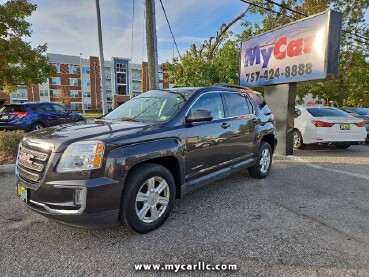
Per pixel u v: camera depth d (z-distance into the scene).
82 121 3.98
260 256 2.78
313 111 9.03
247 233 3.26
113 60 67.38
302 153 8.66
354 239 3.13
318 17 6.78
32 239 3.07
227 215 3.77
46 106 12.80
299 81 7.40
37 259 2.71
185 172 3.68
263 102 5.98
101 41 10.88
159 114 3.89
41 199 2.83
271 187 5.06
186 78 14.05
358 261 2.69
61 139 2.88
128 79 69.69
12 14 9.15
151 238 3.12
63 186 2.73
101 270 2.55
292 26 7.49
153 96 4.50
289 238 3.14
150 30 8.77
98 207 2.76
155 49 8.88
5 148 6.61
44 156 2.85
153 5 8.73
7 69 9.68
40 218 3.59
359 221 3.61
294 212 3.90
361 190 4.93
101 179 2.78
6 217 3.62
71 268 2.57
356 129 8.46
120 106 4.74
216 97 4.52
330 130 8.30
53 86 60.69
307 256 2.78
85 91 64.00
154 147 3.22
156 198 3.31
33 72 10.39
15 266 2.59
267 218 3.68
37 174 2.88
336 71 6.88
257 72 8.84
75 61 62.88
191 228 3.38
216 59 14.83
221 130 4.32
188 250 2.89
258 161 5.46
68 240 3.06
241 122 4.86
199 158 3.90
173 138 3.49
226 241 3.07
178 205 4.14
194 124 3.85
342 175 5.97
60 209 2.76
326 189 4.97
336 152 8.97
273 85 8.43
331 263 2.66
